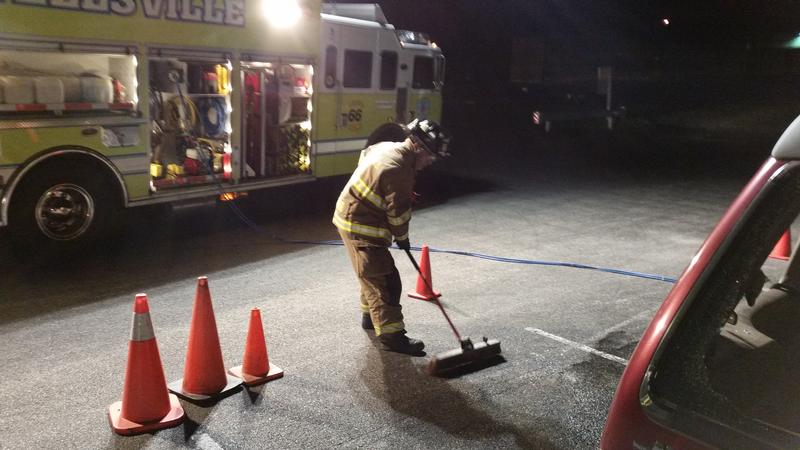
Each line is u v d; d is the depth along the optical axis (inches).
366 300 188.5
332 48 354.9
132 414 136.1
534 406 152.3
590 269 262.4
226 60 296.0
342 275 244.8
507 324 201.2
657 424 62.3
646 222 349.7
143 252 267.9
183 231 303.0
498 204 385.7
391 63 402.0
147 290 223.0
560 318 207.6
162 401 138.4
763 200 67.5
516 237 310.8
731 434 59.3
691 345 65.7
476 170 506.0
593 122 844.0
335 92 361.7
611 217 359.9
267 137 330.0
